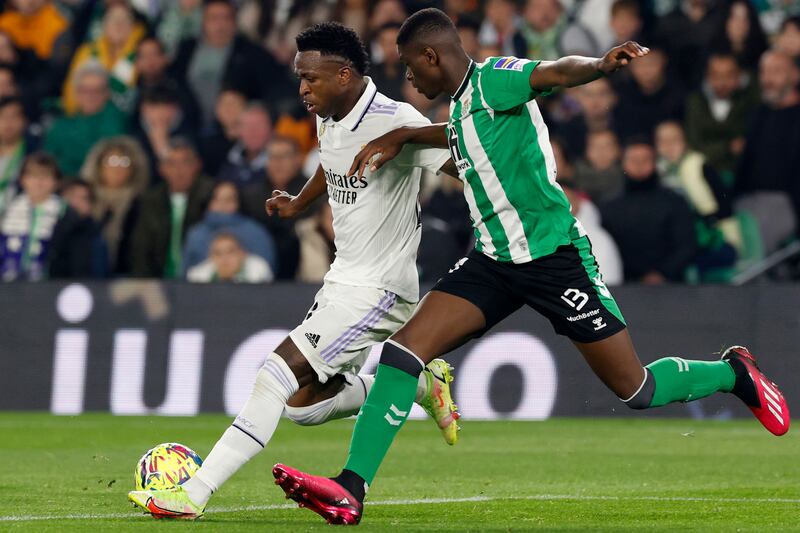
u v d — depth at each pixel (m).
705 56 44.47
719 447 29.56
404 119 17.81
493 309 16.92
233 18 48.22
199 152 46.06
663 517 17.55
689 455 27.81
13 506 18.88
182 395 38.41
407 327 16.70
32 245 42.53
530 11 46.41
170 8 50.12
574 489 21.70
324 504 15.90
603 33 46.59
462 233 39.19
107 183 43.66
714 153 42.44
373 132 17.70
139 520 16.75
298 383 17.34
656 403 17.52
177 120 47.06
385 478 23.53
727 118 42.59
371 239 17.91
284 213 19.66
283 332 38.12
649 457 27.44
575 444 30.39
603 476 23.94
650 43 45.75
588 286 16.73
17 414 38.62
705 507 18.81
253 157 44.28
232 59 47.41
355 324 17.72
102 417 37.72
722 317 36.56
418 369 16.56
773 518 17.39
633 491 21.36
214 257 40.66
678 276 38.97
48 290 39.47
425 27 16.66
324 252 40.94
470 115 16.55
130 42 49.50
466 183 16.92
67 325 39.22
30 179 42.72
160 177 46.44
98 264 42.69
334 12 47.75
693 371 18.00
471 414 36.97
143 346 38.78
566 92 44.31
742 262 40.69
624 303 37.03
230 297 38.50
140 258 42.91
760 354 36.31
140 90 48.34
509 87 16.14
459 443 30.67
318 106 17.58
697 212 40.44
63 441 30.97
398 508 18.75
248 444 16.89
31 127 47.97
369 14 47.16
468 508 18.75
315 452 28.78
